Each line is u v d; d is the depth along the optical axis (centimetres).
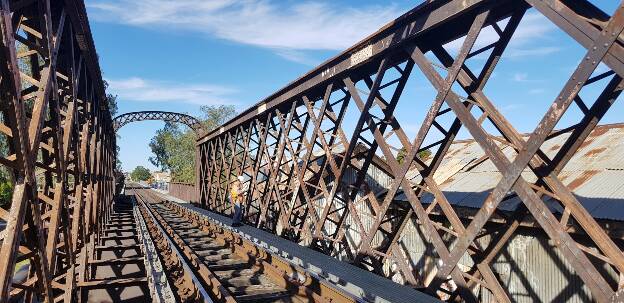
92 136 1131
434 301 541
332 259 845
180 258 872
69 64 677
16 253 376
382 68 702
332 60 835
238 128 1762
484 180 1008
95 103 1199
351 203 846
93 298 957
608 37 385
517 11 522
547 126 435
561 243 439
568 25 421
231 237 1250
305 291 654
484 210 510
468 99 555
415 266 1098
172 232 1458
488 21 562
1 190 2900
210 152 2556
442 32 630
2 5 358
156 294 567
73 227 773
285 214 1184
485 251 594
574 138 498
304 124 1117
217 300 659
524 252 811
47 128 606
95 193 1152
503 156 487
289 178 1234
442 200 614
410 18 619
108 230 1806
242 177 1459
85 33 727
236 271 894
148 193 5838
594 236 449
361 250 791
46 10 493
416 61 625
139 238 1304
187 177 6581
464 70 585
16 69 380
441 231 1013
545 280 764
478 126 514
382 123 758
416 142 614
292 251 927
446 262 573
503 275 855
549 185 506
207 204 2484
